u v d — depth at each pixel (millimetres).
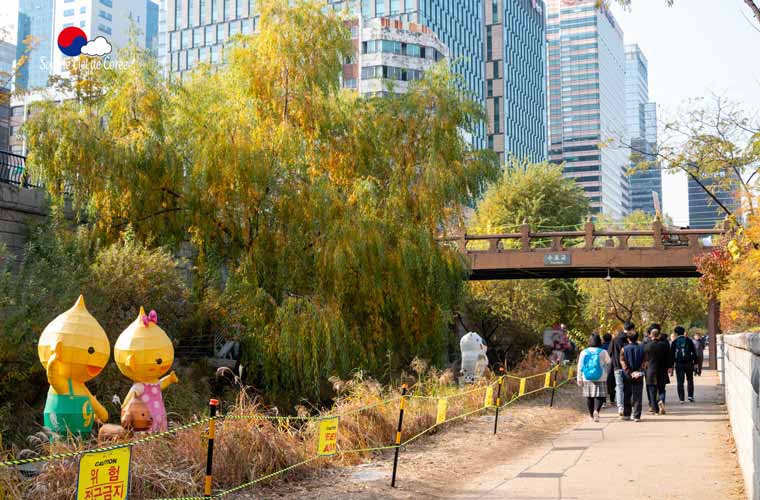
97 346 10977
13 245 19969
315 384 19062
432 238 21750
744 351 9555
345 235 19484
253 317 19609
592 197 179625
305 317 18828
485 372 22625
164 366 11203
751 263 21297
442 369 22250
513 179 50500
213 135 19484
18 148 57750
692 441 13055
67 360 10758
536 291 39094
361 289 19938
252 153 19281
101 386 16438
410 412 14281
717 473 10047
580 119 183875
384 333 20859
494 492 9266
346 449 11547
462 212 23172
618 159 195750
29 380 15609
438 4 98750
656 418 16812
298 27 21078
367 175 21938
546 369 24375
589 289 45719
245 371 20328
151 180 20188
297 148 20203
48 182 19484
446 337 22516
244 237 20422
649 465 10773
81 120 19734
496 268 32250
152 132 20344
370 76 78125
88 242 19281
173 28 107250
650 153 24922
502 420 16219
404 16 93250
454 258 22125
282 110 20844
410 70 79250
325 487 9500
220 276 21141
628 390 16750
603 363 16781
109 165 19453
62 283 16359
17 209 20141
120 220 20438
